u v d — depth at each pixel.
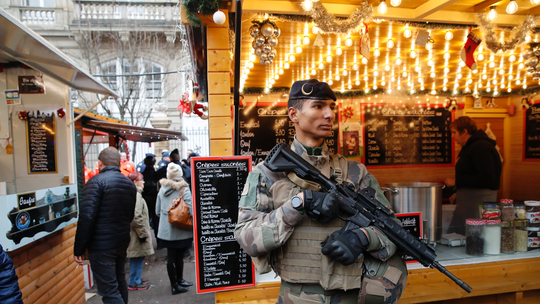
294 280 1.30
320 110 1.37
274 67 4.44
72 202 3.24
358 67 4.60
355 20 2.49
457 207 3.94
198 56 3.17
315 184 1.33
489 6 2.63
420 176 6.65
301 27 2.94
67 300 3.31
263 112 5.91
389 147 6.56
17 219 2.33
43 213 2.68
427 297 2.37
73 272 3.48
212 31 2.44
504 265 2.57
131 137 8.29
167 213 4.05
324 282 1.24
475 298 2.60
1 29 1.99
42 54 2.40
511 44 2.85
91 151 12.89
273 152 1.39
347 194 1.30
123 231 2.94
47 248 2.93
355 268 1.26
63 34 12.36
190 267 5.21
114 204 2.87
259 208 1.33
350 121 6.44
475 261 2.55
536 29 2.93
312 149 1.41
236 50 2.30
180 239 4.04
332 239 1.17
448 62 4.33
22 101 3.41
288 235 1.21
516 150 6.83
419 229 2.67
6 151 3.38
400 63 4.32
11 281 1.53
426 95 6.68
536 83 6.00
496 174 3.66
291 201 1.20
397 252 1.36
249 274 2.30
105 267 2.82
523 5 2.67
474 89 6.60
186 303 3.87
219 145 2.46
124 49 12.58
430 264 1.29
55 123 3.49
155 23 12.84
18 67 3.39
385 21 2.77
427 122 6.70
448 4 2.34
